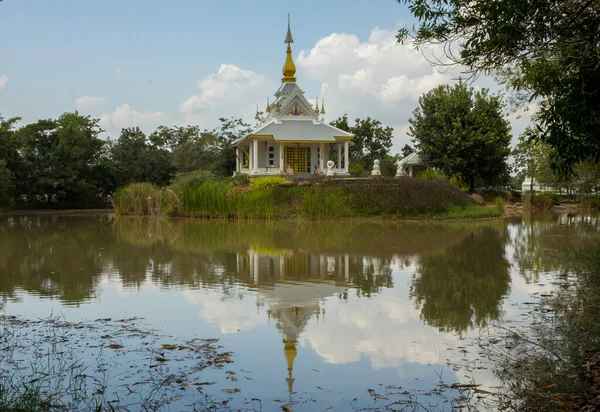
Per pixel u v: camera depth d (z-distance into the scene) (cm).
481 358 640
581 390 536
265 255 1549
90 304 924
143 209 3519
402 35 736
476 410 503
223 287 1070
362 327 777
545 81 795
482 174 4484
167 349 680
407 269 1288
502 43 654
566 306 875
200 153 5544
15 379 582
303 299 958
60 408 511
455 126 4316
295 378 586
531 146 4194
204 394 544
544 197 4259
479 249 1675
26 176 4297
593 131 697
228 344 701
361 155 5794
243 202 3147
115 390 554
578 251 1494
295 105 4238
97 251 1641
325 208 3089
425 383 569
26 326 785
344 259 1468
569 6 659
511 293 995
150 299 959
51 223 2877
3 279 1159
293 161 4288
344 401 527
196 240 1970
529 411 495
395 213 3144
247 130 5722
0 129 3988
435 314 845
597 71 660
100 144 4788
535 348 669
